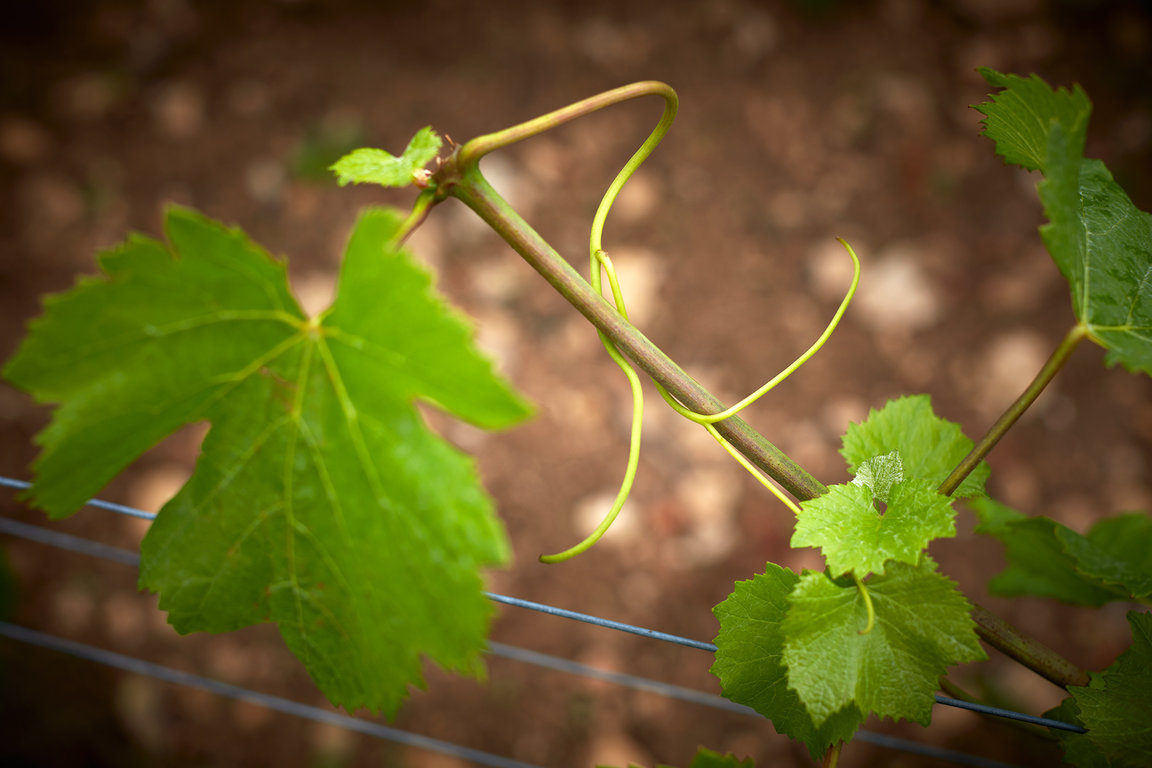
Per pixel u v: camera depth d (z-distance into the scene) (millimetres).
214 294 308
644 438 1234
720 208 1405
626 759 1055
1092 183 364
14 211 1370
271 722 1075
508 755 1066
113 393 308
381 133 1468
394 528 313
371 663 326
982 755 1013
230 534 325
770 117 1479
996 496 1197
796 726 350
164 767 1045
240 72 1520
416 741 716
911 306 1316
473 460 304
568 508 1201
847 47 1538
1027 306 1312
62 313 300
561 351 1296
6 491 1188
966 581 1133
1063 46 1519
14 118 1442
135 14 1560
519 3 1592
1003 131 370
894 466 342
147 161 1433
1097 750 368
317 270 1361
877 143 1450
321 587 326
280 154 1450
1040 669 355
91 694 1075
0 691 1057
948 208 1394
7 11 1531
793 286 1346
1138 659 355
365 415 311
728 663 348
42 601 1118
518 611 1146
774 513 1185
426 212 336
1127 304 337
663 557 1165
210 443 321
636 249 1374
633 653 1119
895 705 324
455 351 294
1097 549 412
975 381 1271
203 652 1104
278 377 316
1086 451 1223
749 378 1282
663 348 1306
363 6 1596
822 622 329
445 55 1545
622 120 1483
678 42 1552
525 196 1413
